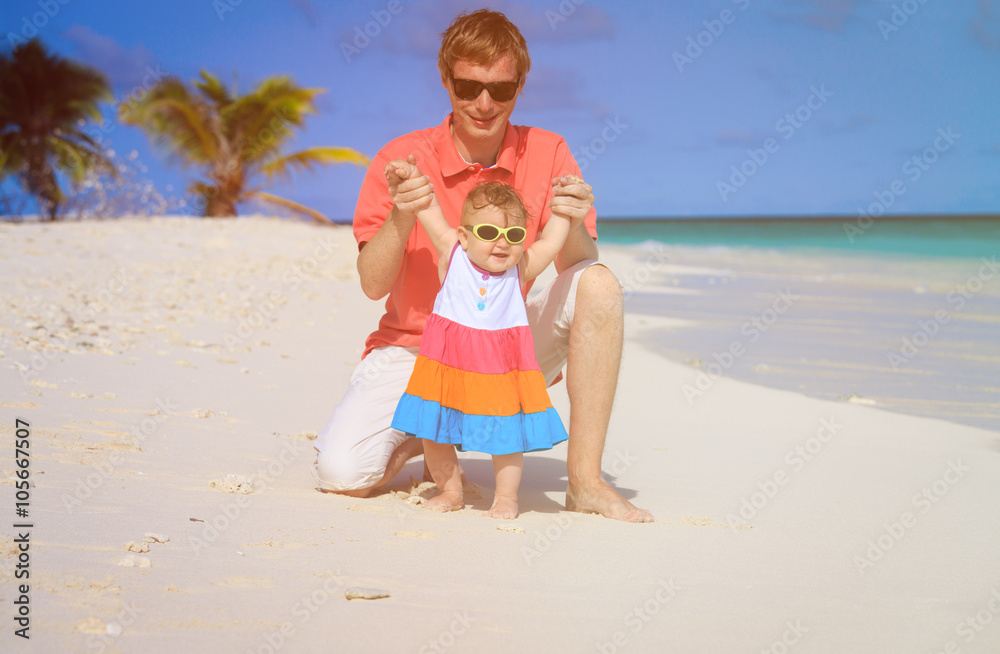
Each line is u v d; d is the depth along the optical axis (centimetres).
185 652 165
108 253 1178
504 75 290
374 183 314
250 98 2406
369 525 259
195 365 533
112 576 200
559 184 286
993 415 494
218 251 1352
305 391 482
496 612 196
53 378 449
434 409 271
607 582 220
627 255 2134
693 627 193
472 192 280
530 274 286
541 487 339
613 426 452
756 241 3125
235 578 206
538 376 279
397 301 313
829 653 182
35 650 160
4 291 780
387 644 175
